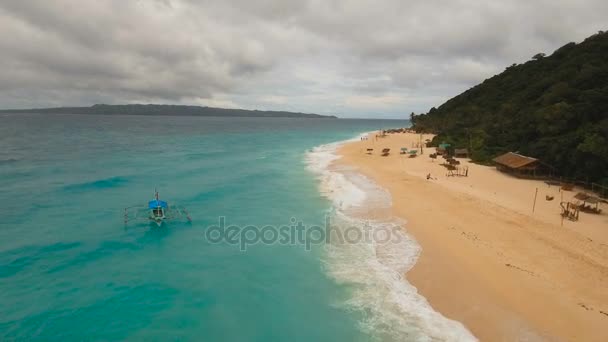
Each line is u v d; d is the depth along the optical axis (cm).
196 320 1519
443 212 2666
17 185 3569
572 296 1544
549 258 1886
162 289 1753
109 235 2395
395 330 1398
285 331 1447
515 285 1639
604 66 4894
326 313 1541
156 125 17225
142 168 4647
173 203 3086
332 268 1917
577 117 3962
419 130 11050
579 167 3362
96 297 1670
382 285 1722
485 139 5447
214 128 15738
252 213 2838
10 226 2486
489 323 1401
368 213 2748
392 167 4650
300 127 19700
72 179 3891
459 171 4172
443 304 1541
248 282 1819
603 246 2019
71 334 1415
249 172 4459
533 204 2809
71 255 2084
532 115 4734
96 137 9225
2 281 1772
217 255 2123
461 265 1850
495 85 10131
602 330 1334
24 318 1497
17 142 7438
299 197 3266
